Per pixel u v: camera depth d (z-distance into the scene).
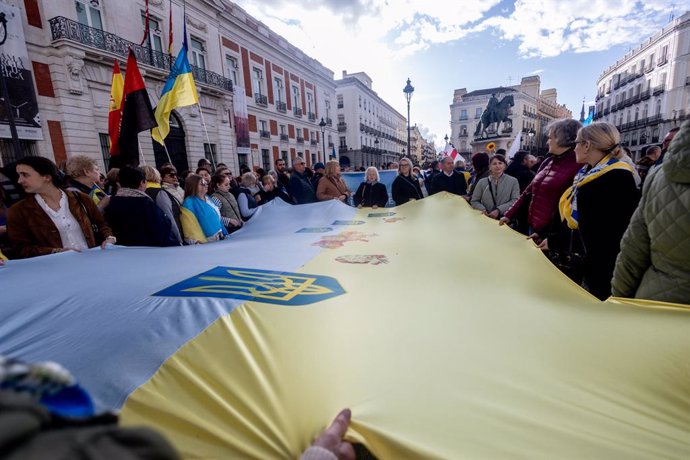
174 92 5.00
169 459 0.33
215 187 3.84
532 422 0.77
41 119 9.88
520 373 0.93
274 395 0.85
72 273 1.56
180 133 14.90
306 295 1.38
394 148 61.38
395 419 0.78
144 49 12.68
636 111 35.50
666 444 0.72
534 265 1.87
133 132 4.14
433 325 1.18
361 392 0.86
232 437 0.78
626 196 1.77
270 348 1.01
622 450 0.70
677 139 1.26
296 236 2.69
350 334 1.11
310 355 0.99
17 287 1.37
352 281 1.59
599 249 1.84
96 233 2.40
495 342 1.08
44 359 0.94
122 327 1.07
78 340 1.02
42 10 9.88
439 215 3.34
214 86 15.87
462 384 0.89
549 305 1.37
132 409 0.83
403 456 0.70
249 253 2.07
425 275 1.70
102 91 11.39
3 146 9.13
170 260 1.85
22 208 2.12
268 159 21.55
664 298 1.32
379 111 51.84
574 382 0.90
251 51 19.53
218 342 1.01
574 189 2.10
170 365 0.92
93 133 11.12
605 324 1.17
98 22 11.53
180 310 1.17
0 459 0.22
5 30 8.84
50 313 1.16
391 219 3.31
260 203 5.17
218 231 3.18
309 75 26.16
